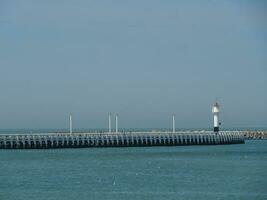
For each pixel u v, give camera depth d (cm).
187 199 18562
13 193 19438
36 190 19962
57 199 18500
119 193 19488
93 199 18525
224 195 19075
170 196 19038
